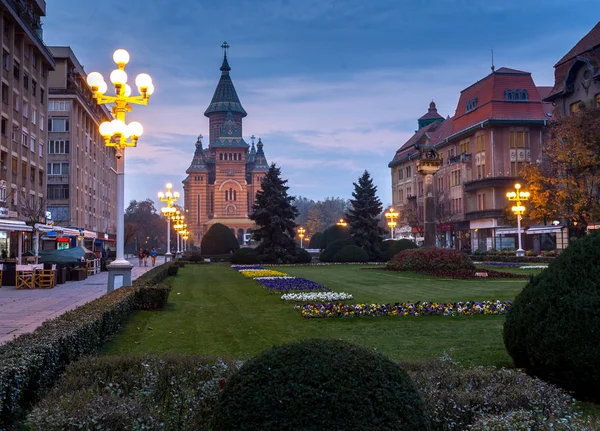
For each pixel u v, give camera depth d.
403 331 11.77
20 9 43.09
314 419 3.71
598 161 40.84
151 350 9.97
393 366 4.10
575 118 42.25
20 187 43.47
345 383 3.82
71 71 64.00
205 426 5.05
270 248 52.12
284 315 14.45
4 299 18.73
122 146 16.88
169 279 29.91
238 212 143.75
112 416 4.63
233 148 144.25
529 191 47.31
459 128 70.25
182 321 13.59
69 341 7.56
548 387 5.77
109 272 16.58
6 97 41.44
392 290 21.30
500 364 8.59
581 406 6.23
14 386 5.60
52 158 60.19
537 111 62.88
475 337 10.97
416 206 81.94
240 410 3.84
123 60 16.91
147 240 130.25
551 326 6.56
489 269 33.50
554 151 43.72
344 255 53.12
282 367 3.93
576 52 52.34
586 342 6.21
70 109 60.69
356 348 4.11
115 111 17.14
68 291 22.03
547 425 4.55
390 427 3.78
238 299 18.67
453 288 21.89
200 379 5.76
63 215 59.72
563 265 6.78
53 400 4.92
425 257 31.52
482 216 62.94
